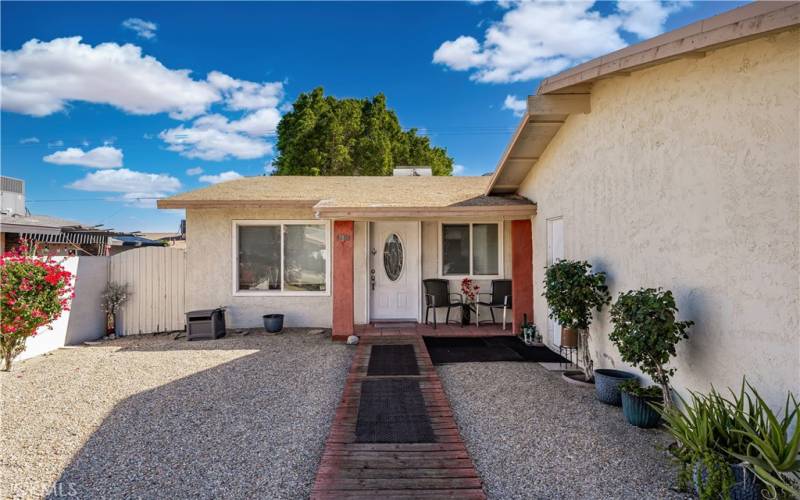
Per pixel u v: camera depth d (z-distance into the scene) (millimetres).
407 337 8898
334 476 3455
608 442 4164
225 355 7797
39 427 4586
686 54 3947
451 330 9453
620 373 5371
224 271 10141
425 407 5027
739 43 3504
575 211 6852
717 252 3869
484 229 10406
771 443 2875
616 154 5605
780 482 2660
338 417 4730
